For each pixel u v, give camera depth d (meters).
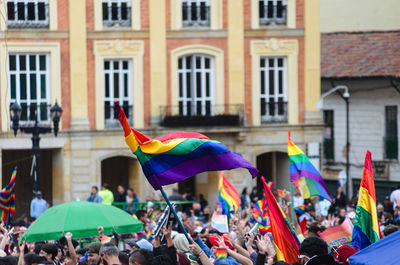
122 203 55.75
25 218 46.66
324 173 76.38
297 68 65.19
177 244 26.91
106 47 61.75
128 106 62.44
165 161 24.36
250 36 64.38
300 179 33.88
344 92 74.50
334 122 75.69
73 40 60.91
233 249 25.69
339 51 75.31
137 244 28.75
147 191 62.81
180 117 62.34
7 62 59.31
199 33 63.38
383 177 72.31
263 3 64.81
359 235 25.42
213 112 63.81
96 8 61.50
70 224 30.56
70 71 61.03
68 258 27.19
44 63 60.66
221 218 32.72
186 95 63.66
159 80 62.72
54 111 52.16
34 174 53.62
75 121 61.12
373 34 75.56
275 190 61.78
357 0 80.00
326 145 76.31
